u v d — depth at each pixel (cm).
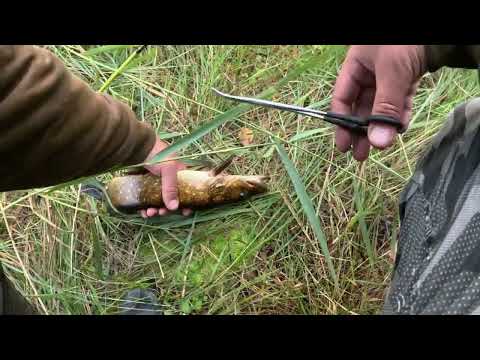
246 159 159
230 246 155
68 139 94
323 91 158
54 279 154
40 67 85
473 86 153
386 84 92
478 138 85
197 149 161
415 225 93
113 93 163
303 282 148
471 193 81
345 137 106
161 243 159
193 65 166
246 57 165
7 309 107
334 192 151
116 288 154
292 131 158
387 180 151
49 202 156
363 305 144
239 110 105
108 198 155
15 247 151
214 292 152
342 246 148
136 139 118
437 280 78
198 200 152
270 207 154
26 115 84
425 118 154
